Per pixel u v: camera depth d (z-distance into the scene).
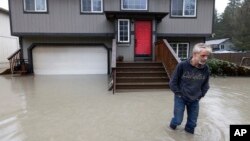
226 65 12.50
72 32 12.58
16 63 13.10
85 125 4.52
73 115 5.18
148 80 8.62
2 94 7.58
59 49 13.18
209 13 13.23
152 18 11.74
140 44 12.02
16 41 20.22
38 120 4.84
